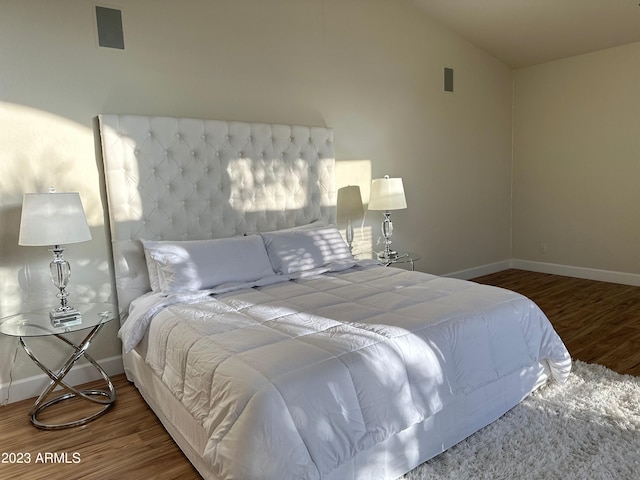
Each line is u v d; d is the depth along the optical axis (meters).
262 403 1.54
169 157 3.12
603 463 1.91
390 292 2.66
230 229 3.42
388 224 4.24
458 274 5.30
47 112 2.74
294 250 3.25
